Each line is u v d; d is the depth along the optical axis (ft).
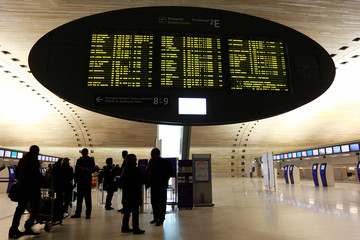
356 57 47.19
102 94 16.20
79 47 16.76
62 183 18.66
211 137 90.38
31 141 93.86
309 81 18.10
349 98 73.82
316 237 13.41
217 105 17.11
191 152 100.63
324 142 98.22
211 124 16.79
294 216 19.21
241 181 73.77
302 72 18.25
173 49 17.80
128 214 15.79
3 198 36.14
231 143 94.89
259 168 104.94
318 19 34.71
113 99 16.21
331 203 25.26
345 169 57.93
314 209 22.08
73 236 14.79
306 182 62.13
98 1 30.66
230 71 17.89
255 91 17.57
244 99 17.42
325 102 76.38
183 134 41.57
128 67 17.10
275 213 20.72
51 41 16.46
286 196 32.68
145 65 17.28
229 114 17.06
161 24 18.08
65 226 17.65
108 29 17.51
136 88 16.70
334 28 36.96
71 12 32.42
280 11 33.17
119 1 30.89
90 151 106.11
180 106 16.74
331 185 47.55
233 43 18.44
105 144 97.55
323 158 66.74
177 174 27.40
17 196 14.94
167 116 16.46
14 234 14.51
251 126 88.22
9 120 82.64
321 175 48.78
